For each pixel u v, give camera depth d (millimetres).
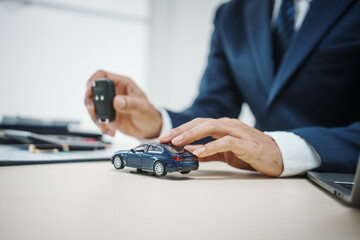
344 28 1588
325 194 855
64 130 2328
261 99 1927
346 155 1115
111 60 6574
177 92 6852
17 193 720
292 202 742
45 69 6082
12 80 5867
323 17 1646
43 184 845
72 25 6258
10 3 5809
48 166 1219
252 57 2006
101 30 6477
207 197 762
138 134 1729
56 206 617
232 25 2232
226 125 1166
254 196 796
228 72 2314
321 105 1685
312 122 1716
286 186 965
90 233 466
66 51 6230
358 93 1623
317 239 479
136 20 6738
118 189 816
